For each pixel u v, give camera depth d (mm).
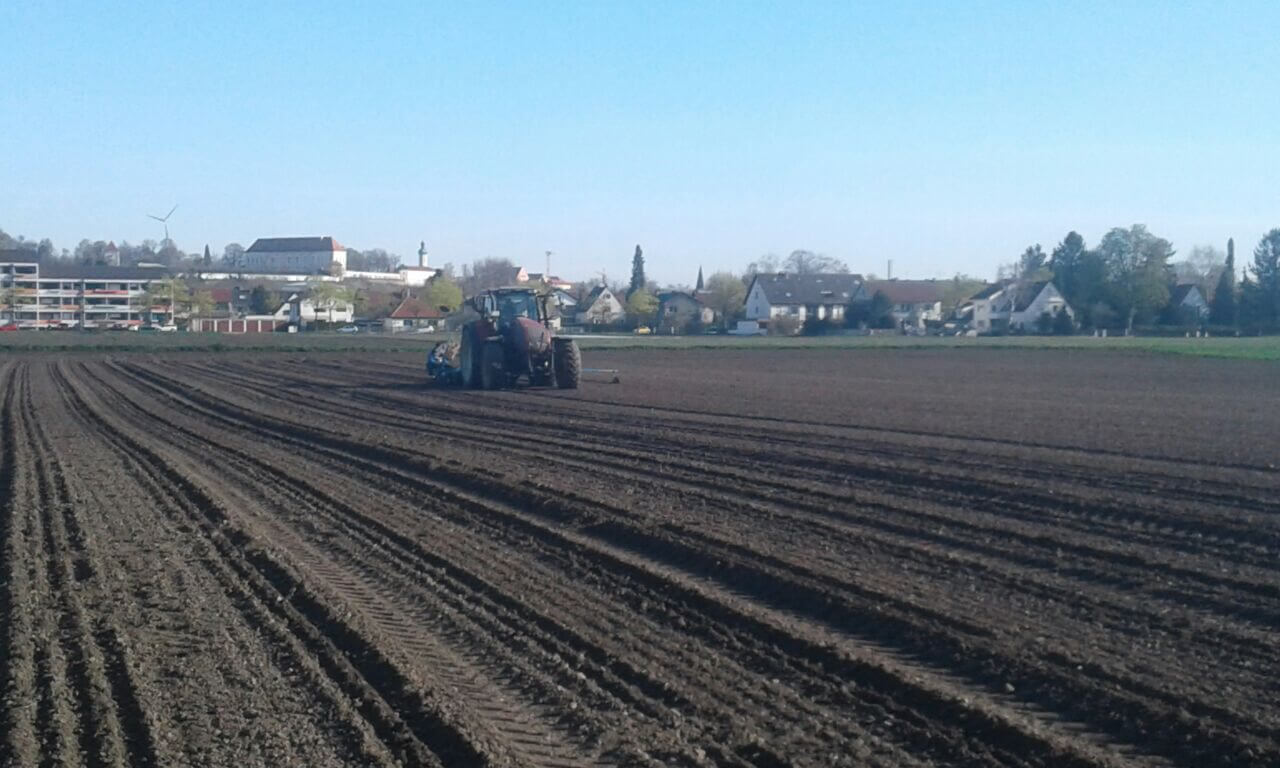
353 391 32844
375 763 6324
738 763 6352
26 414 26969
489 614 9312
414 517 13555
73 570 10766
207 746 6566
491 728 6848
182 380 38500
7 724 6836
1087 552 11086
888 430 21797
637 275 165375
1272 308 96875
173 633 8750
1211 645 8219
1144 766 6332
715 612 9211
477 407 27078
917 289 111250
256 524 13109
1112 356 55938
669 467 16797
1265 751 6316
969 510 13398
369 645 8305
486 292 32219
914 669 7965
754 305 112875
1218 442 19891
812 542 11539
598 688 7531
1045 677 7582
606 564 10930
